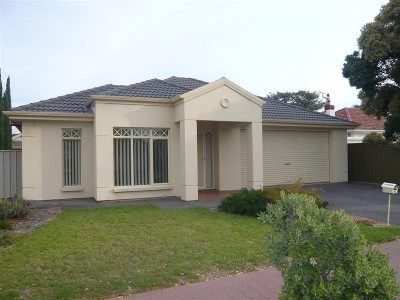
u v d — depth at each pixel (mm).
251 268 6129
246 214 10242
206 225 8922
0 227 8672
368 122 29828
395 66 16609
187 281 5543
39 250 6812
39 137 13992
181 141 13938
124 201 13539
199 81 19328
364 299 2988
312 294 3051
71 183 14500
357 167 19969
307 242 3316
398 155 17734
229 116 14398
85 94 16391
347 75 17953
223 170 16672
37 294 4922
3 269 5820
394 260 6500
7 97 25719
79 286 5188
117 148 13891
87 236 7852
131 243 7320
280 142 18734
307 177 19297
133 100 13812
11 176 15164
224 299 4922
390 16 15992
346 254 3154
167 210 11164
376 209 11516
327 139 20016
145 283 5316
